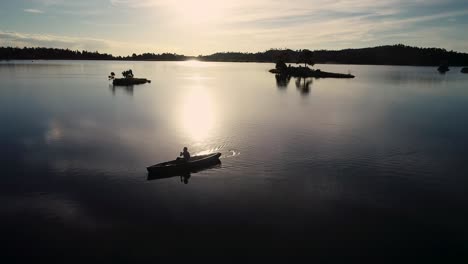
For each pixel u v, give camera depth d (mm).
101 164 42031
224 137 55031
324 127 63125
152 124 64938
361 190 35156
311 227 28234
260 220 29266
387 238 26719
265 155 45844
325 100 102750
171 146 49812
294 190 35156
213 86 152000
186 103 93875
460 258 24328
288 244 25906
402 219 29484
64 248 25422
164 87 144750
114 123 65500
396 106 90750
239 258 24281
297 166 41906
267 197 33594
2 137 54094
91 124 64375
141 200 32844
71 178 37719
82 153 46188
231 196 33812
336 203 32375
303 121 68875
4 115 72312
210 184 36594
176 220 29234
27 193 34094
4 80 156750
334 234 27250
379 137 55531
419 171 40281
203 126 63406
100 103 92250
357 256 24562
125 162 42875
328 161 43656
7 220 29156
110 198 33188
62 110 79500
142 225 28469
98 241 26281
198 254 24734
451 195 33969
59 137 54344
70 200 32688
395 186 36188
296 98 107500
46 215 30000
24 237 26781
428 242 26188
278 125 64688
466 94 121375
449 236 26953
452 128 62656
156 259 24219
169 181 37281
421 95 117688
